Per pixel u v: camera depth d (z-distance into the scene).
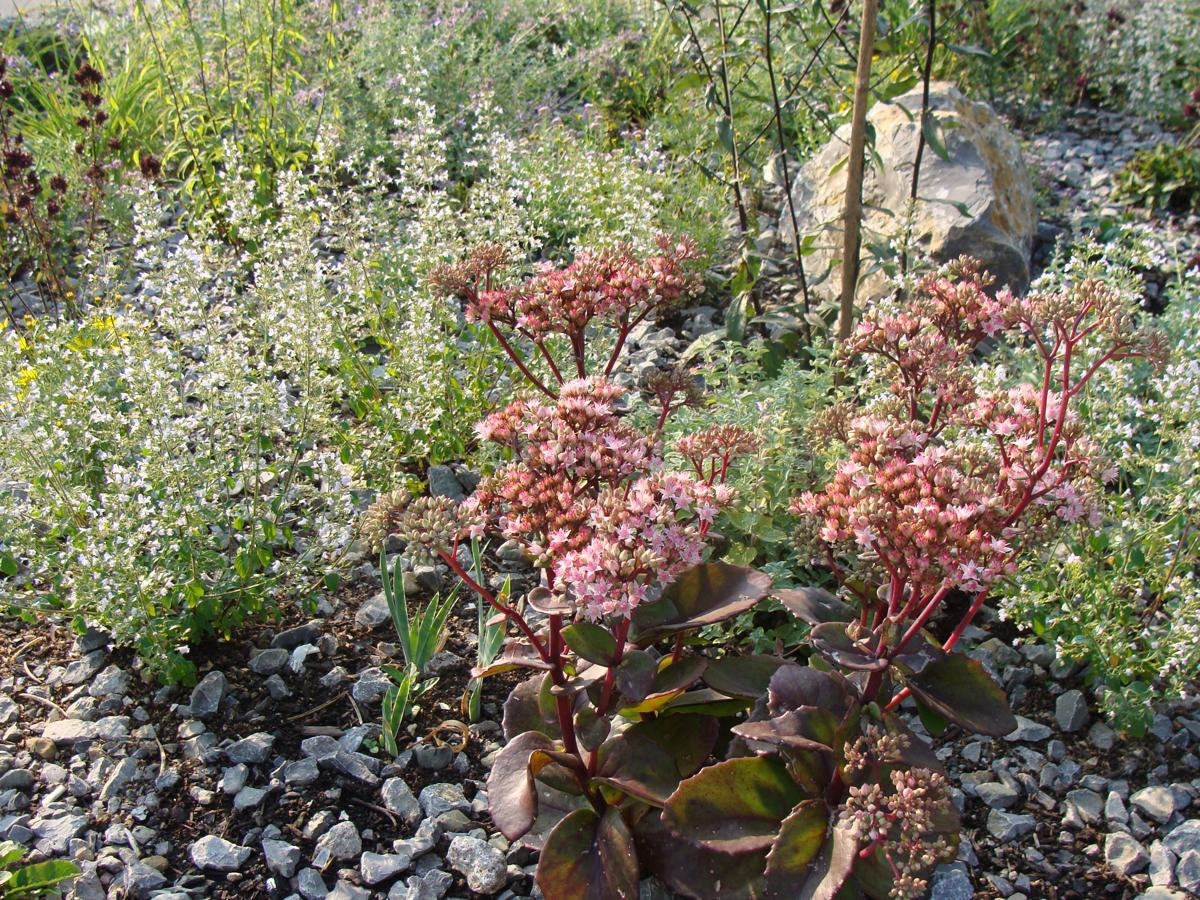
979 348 1.11
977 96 1.83
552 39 2.06
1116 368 0.81
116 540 0.73
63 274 1.26
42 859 0.63
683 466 0.81
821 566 0.80
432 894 0.62
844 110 1.42
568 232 1.34
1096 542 0.74
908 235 1.07
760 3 1.04
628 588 0.53
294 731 0.72
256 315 1.04
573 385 0.62
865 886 0.55
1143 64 1.85
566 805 0.62
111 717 0.72
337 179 1.47
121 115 1.47
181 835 0.65
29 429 0.80
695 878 0.57
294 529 0.89
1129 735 0.72
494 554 0.88
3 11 1.99
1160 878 0.63
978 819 0.67
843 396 0.92
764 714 0.61
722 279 1.25
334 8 1.64
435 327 0.95
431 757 0.70
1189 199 1.54
